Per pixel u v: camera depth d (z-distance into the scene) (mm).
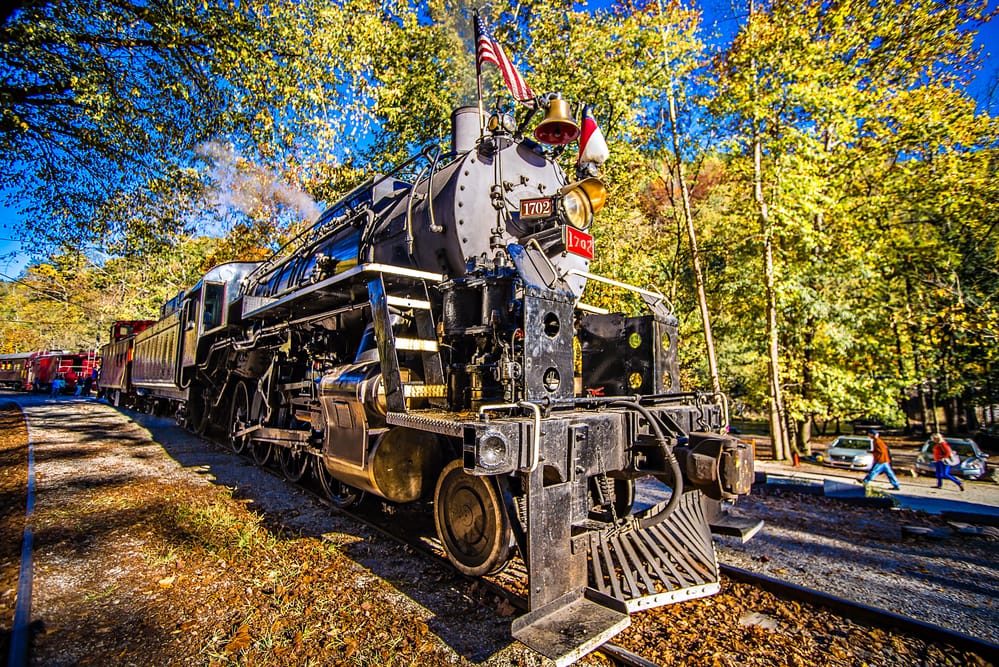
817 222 13773
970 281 15742
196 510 5023
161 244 11414
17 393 32188
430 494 4074
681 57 12039
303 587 3428
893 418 13867
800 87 11516
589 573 3145
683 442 3713
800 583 3822
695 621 3094
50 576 3586
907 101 13492
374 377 3783
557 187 5281
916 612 3398
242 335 7531
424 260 4691
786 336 14398
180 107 9320
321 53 9328
